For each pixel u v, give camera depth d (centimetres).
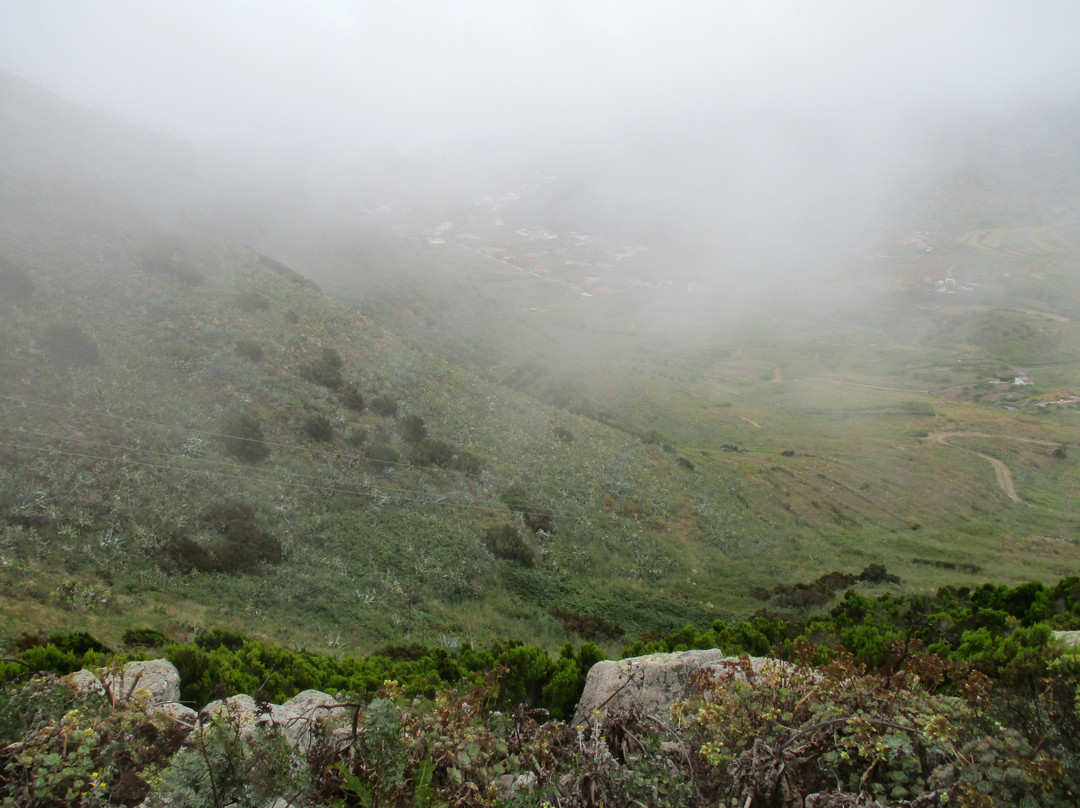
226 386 2728
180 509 2033
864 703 377
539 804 338
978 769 313
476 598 2238
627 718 415
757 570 3011
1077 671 344
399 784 339
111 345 2609
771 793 331
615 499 3231
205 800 329
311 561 2092
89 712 405
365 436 2875
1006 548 3844
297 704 596
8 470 1878
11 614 1323
